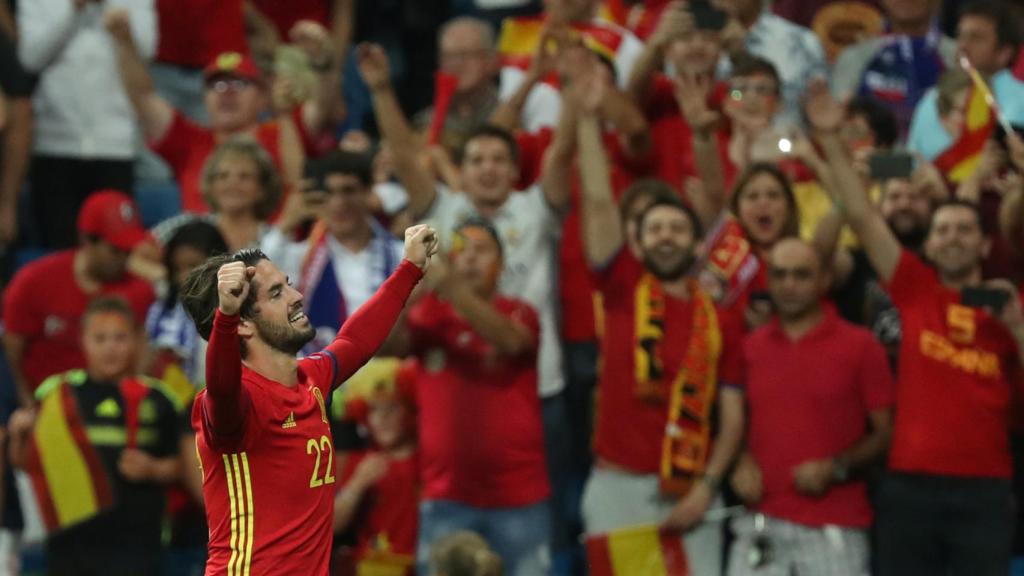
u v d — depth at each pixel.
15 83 36.06
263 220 31.20
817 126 28.02
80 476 29.11
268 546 17.52
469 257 28.06
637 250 28.27
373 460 28.62
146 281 32.41
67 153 37.56
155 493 29.33
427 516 27.94
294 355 18.00
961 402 26.98
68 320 32.12
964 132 31.16
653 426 27.69
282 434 17.56
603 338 28.39
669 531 27.50
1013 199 29.36
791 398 27.39
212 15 38.53
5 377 32.41
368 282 29.94
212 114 34.81
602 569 27.78
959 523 26.81
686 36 30.70
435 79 43.88
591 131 28.45
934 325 27.31
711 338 27.83
